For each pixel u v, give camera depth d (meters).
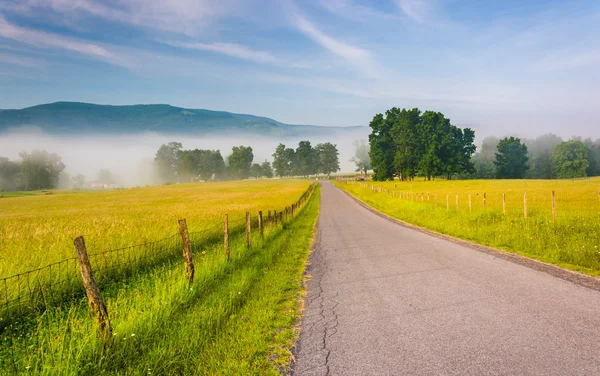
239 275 8.26
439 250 11.30
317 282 8.24
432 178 108.25
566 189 44.62
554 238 10.48
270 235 14.85
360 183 105.81
